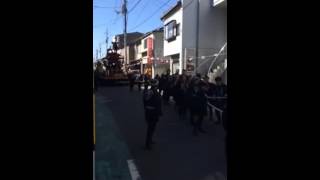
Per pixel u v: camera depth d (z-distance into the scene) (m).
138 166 8.95
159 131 13.84
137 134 13.30
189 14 35.09
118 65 48.12
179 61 37.06
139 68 64.19
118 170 8.64
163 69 44.50
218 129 13.98
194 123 13.10
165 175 8.26
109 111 20.22
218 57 33.78
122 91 36.78
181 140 12.08
